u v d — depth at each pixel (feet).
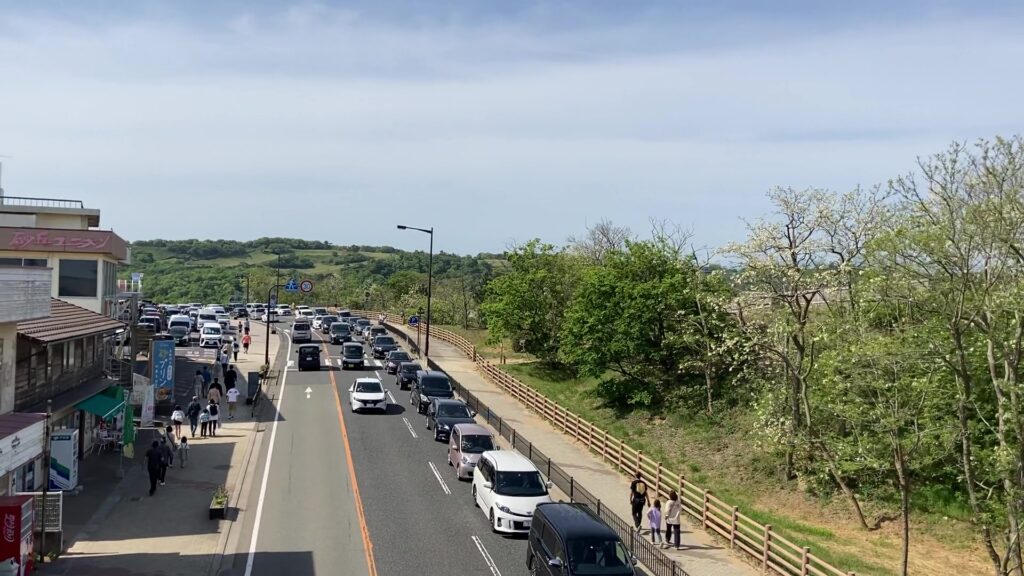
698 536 80.07
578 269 195.31
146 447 106.01
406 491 90.68
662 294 134.72
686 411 131.64
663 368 145.69
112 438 104.88
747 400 128.67
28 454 60.85
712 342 119.85
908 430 88.58
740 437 119.03
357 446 112.88
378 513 81.82
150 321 231.91
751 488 104.32
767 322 108.88
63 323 87.97
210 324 232.53
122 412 107.04
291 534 73.92
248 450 108.06
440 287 341.21
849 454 90.33
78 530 71.82
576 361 162.30
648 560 69.97
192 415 116.98
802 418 102.42
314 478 94.94
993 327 71.26
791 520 92.43
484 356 213.66
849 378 90.17
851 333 89.71
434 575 64.54
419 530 76.64
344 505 84.23
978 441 86.12
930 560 80.23
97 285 138.51
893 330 88.43
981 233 65.36
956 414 84.94
